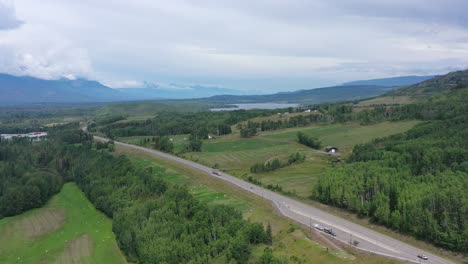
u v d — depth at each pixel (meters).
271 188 169.62
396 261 98.44
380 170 147.12
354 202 135.62
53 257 135.75
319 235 115.50
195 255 110.31
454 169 145.88
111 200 169.12
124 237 132.62
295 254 103.94
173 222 127.75
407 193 124.56
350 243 109.69
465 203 109.81
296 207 143.62
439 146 170.62
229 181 182.12
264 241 113.19
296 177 186.38
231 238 110.69
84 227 161.00
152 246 117.81
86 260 131.25
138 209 146.25
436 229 109.00
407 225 117.38
